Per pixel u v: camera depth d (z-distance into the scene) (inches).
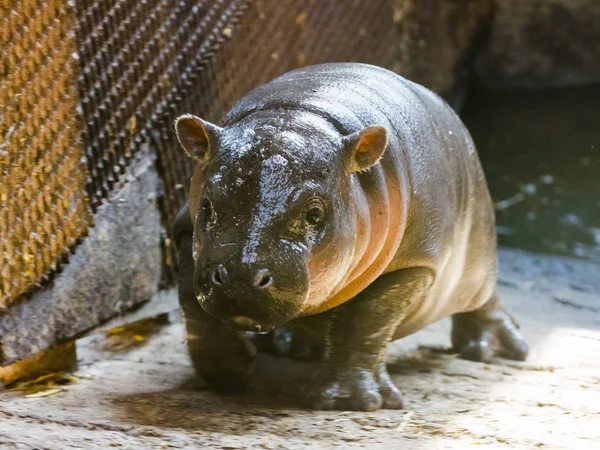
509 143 1433.3
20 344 451.5
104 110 519.5
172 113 580.7
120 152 534.6
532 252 1085.8
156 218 568.7
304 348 530.9
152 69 563.2
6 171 440.1
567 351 613.0
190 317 441.4
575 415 418.3
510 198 1275.8
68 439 342.6
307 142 386.0
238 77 644.1
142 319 577.3
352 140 395.5
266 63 676.1
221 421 390.3
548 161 1381.6
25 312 454.3
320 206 374.9
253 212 365.1
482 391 478.0
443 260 461.1
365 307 438.9
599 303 848.3
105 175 520.1
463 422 399.5
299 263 361.4
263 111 410.0
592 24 1451.8
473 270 536.4
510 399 455.8
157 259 570.3
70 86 484.7
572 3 1445.6
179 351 546.0
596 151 1395.2
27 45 451.5
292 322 463.8
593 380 513.7
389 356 573.0
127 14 538.9
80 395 434.6
